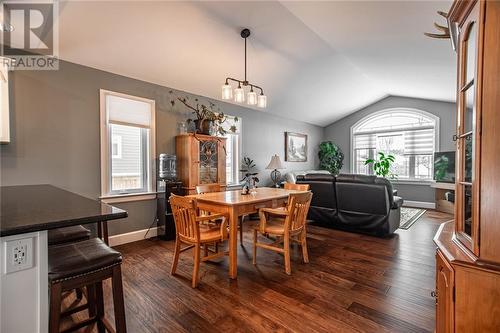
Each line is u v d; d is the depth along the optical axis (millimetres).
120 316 1342
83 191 3123
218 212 2615
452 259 1088
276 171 6043
